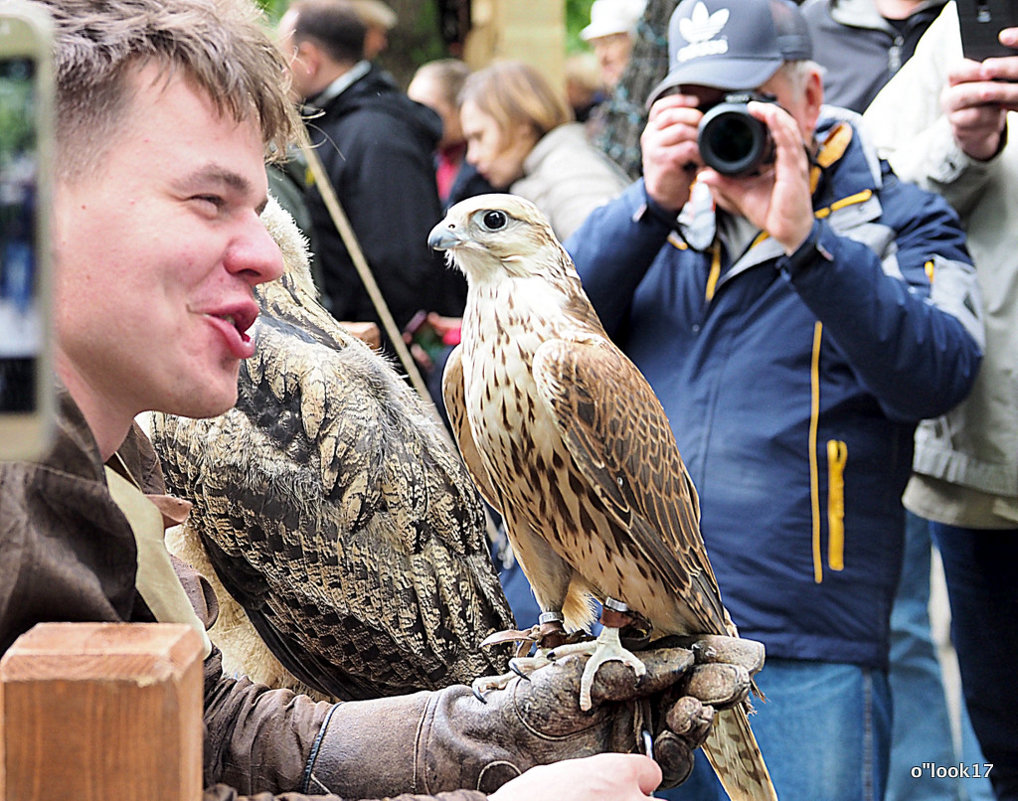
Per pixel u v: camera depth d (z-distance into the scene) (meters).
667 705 1.52
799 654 2.62
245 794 1.50
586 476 1.65
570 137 4.19
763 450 2.65
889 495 2.68
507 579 2.85
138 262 1.20
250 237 1.29
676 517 1.73
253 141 1.32
